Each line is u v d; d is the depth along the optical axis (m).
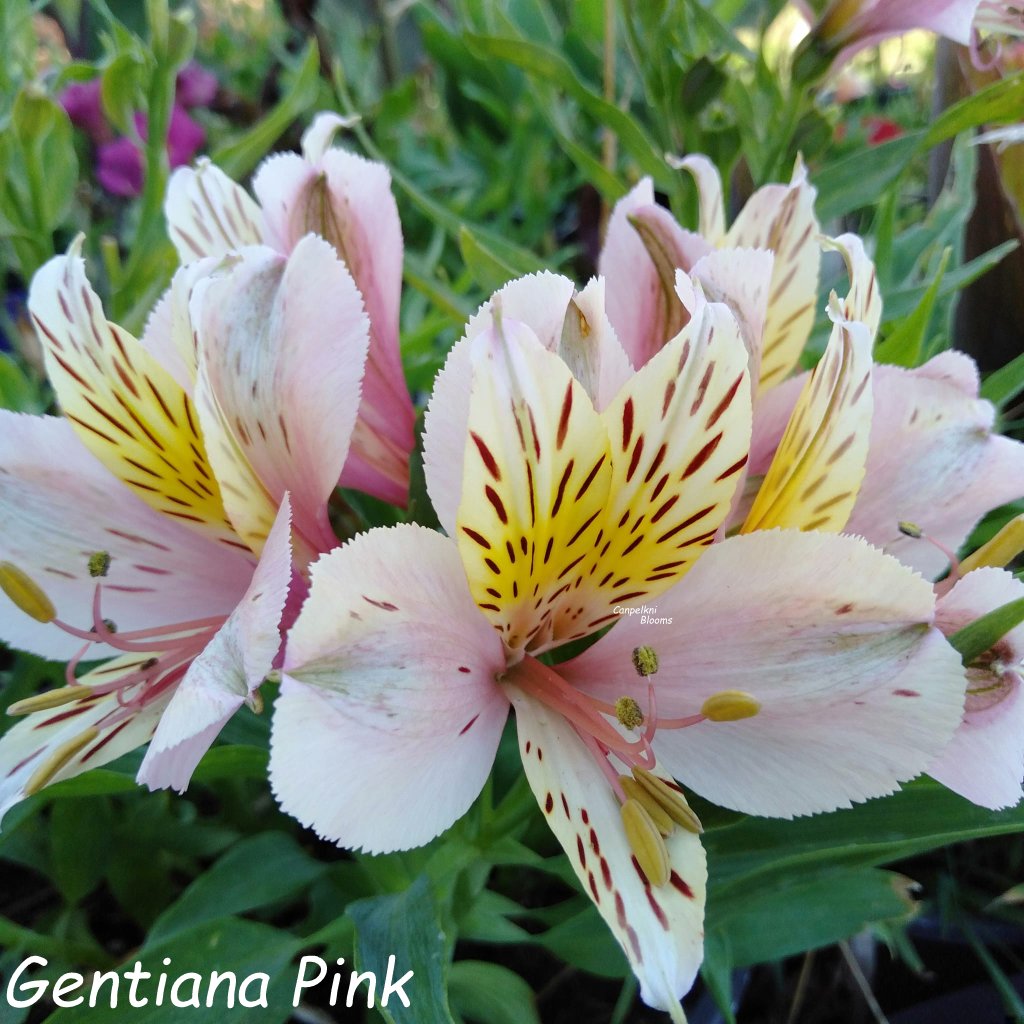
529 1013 0.15
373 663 0.10
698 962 0.10
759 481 0.13
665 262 0.13
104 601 0.14
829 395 0.11
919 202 0.34
